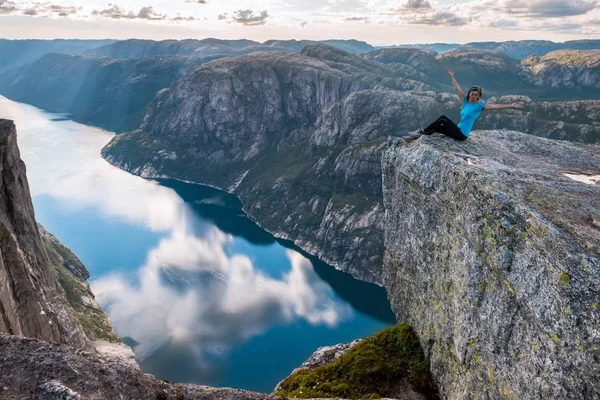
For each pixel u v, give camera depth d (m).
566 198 15.64
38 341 12.75
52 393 10.81
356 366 25.23
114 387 12.05
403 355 25.16
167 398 12.97
